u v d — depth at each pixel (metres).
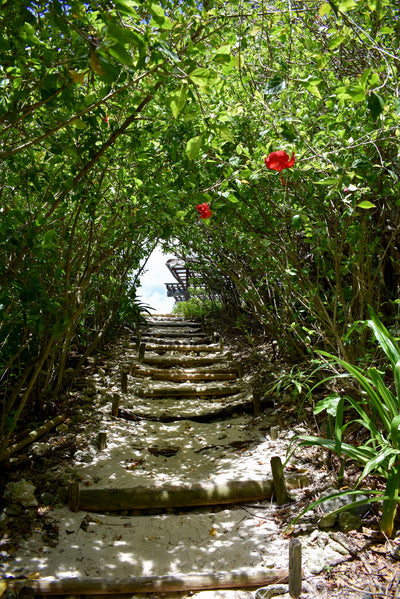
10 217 2.47
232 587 2.28
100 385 5.10
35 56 2.10
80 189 2.88
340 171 2.19
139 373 5.75
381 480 2.83
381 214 3.27
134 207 3.52
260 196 3.38
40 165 2.98
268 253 3.96
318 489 2.95
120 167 3.38
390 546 2.35
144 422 4.49
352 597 2.08
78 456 3.59
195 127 2.92
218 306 9.59
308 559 2.39
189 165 3.03
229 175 2.83
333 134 2.55
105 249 4.55
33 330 3.29
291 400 4.43
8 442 3.52
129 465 3.60
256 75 3.18
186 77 1.57
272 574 2.29
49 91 2.07
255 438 4.06
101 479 3.31
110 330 6.88
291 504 2.92
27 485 2.97
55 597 2.22
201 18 2.09
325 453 3.32
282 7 2.84
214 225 4.43
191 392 5.25
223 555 2.53
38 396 4.00
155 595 2.27
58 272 3.04
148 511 3.02
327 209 3.13
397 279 3.64
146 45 1.57
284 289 4.34
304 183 3.07
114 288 6.11
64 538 2.65
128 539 2.70
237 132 3.21
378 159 2.83
